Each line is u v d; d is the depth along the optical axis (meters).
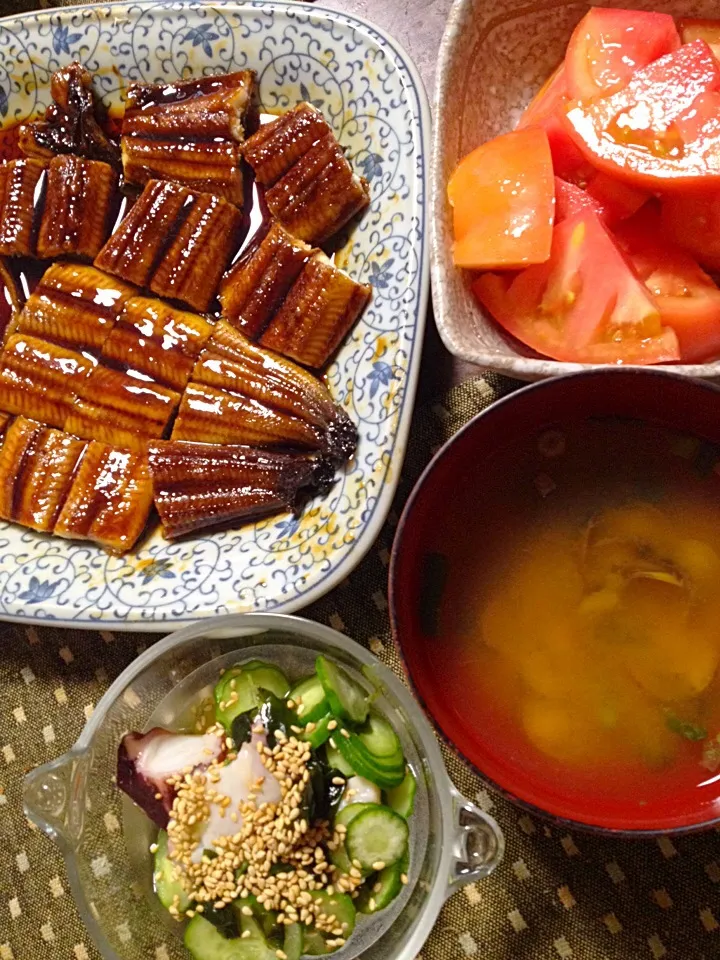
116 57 0.36
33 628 0.34
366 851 0.27
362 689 0.29
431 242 0.28
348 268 0.34
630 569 0.23
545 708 0.23
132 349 0.35
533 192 0.27
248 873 0.28
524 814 0.29
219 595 0.31
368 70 0.32
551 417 0.23
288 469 0.32
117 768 0.30
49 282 0.36
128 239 0.35
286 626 0.29
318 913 0.28
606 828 0.20
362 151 0.33
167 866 0.29
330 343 0.33
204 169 0.35
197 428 0.34
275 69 0.34
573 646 0.23
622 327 0.27
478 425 0.22
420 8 0.35
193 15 0.34
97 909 0.30
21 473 0.35
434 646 0.23
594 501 0.24
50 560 0.34
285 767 0.28
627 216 0.28
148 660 0.30
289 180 0.34
